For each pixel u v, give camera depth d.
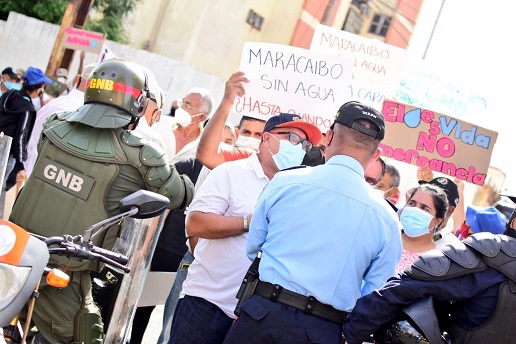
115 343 3.85
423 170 7.70
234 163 4.44
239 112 5.38
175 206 3.84
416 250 5.02
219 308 4.33
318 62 5.33
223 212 4.35
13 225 2.66
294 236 3.45
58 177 3.61
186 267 5.12
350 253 3.42
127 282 3.77
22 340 2.81
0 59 22.22
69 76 18.53
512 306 3.33
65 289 3.56
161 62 18.64
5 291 2.61
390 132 6.20
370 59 6.02
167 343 4.76
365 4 32.81
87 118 3.62
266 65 5.36
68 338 3.58
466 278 3.36
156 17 27.56
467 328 3.41
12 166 8.45
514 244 3.40
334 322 3.42
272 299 3.40
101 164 3.59
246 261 4.32
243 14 29.11
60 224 3.58
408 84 6.93
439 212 4.95
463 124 6.26
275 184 3.59
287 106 5.36
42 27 21.55
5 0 25.11
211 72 28.72
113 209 3.63
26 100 8.58
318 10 31.39
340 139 3.58
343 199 3.47
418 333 3.41
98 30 26.16
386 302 3.34
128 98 3.71
